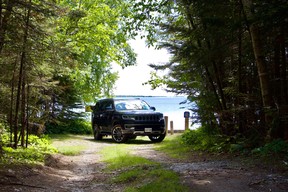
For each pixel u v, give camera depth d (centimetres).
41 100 1461
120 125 1670
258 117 994
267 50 923
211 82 1132
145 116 1656
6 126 1236
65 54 1065
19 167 802
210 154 1034
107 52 2262
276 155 765
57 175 845
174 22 1222
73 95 2381
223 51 991
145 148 1386
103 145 1567
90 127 2534
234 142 1034
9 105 1134
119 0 2148
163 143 1573
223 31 916
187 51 1071
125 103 1798
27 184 684
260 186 586
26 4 911
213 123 1240
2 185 639
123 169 902
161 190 598
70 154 1243
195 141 1281
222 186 595
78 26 2011
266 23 748
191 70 1214
